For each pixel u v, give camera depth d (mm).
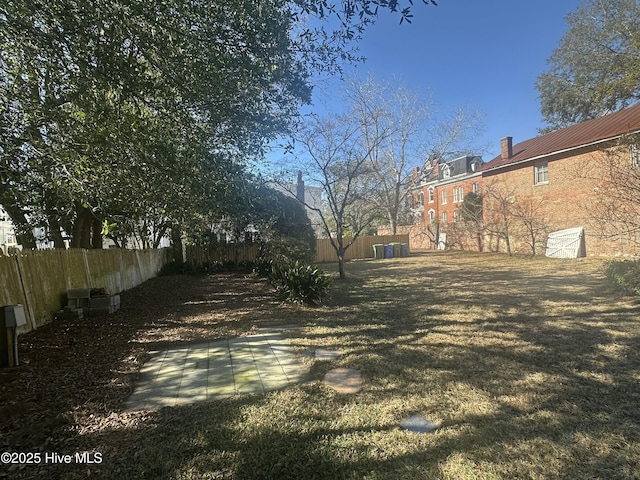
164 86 4242
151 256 14070
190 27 3992
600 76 20984
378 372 3809
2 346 4062
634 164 10336
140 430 2734
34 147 4844
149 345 5031
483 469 2230
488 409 2977
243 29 4031
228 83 4473
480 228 21891
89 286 8031
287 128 5688
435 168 29281
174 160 4676
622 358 4062
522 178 18719
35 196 7191
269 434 2641
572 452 2381
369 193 22750
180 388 3545
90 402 3211
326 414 2934
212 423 2814
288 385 3557
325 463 2316
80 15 3436
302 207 16156
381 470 2242
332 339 5113
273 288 10430
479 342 4758
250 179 7527
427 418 2854
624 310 6258
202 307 7824
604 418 2801
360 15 3533
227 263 16203
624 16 18703
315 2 3684
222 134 5477
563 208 16281
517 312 6418
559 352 4305
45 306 6266
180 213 7172
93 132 4305
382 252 22609
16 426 2783
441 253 23031
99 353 4664
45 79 4281
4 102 4582
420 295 8508
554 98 25375
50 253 6504
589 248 14875
